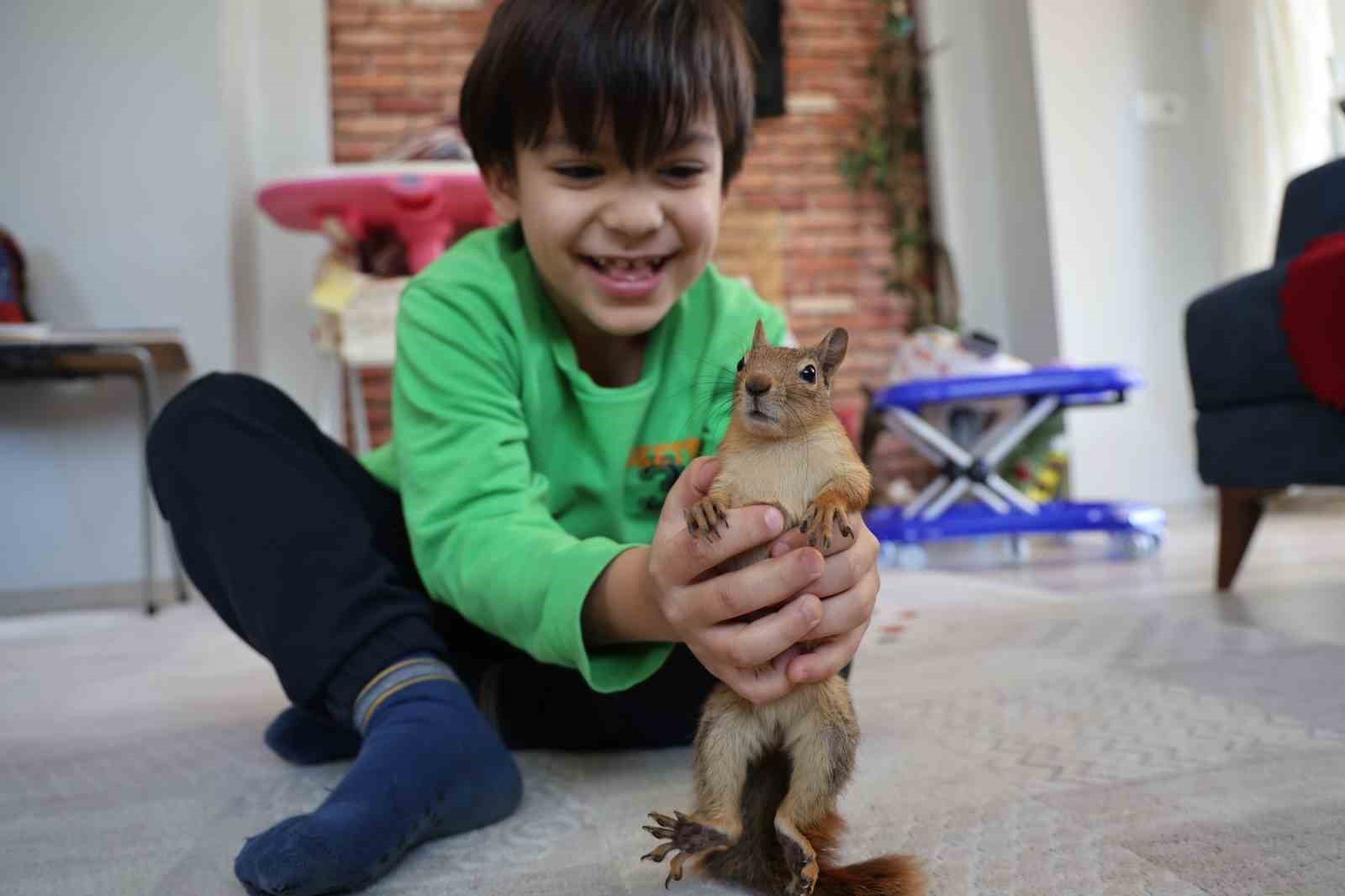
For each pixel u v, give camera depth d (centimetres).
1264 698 159
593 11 131
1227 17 451
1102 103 545
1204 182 552
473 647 163
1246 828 107
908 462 577
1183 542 399
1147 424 541
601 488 152
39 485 414
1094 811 114
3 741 179
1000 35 577
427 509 134
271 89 521
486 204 369
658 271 145
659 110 131
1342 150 290
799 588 93
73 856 117
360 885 100
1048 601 276
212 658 259
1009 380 390
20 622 353
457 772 113
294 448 135
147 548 362
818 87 593
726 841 93
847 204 594
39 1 422
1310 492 501
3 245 385
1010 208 577
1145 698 164
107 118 426
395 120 539
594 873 104
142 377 419
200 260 432
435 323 143
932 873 99
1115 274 542
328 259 382
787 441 107
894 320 597
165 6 431
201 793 142
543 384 150
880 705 172
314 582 127
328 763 155
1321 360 223
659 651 122
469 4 547
